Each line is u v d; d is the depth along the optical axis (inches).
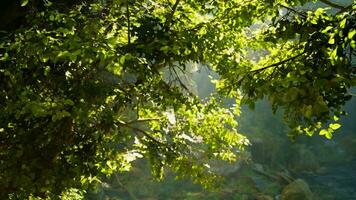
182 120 351.3
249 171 1075.3
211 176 351.9
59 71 260.4
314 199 1029.2
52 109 218.2
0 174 259.4
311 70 170.7
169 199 908.0
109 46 205.5
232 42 299.4
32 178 252.7
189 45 254.2
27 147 253.4
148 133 350.6
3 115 248.7
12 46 216.8
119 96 256.7
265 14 259.6
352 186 1171.3
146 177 950.4
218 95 319.0
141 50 240.2
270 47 302.2
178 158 345.1
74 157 271.6
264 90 174.4
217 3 274.4
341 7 231.9
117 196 844.0
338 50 162.7
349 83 161.8
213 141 345.7
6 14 313.1
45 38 211.9
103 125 273.9
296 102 165.8
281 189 1029.2
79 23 263.9
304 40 197.3
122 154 331.6
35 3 298.2
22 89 243.9
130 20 271.3
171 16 264.8
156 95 265.4
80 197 370.0
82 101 249.9
